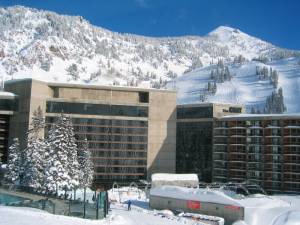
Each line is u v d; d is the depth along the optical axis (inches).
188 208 3678.6
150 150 6412.4
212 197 3599.9
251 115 6077.8
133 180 6294.3
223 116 6382.9
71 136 3811.5
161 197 3850.9
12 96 6171.3
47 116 6102.4
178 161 6692.9
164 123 6505.9
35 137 3969.0
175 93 6589.6
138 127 6392.7
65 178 3567.9
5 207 2159.2
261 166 5802.2
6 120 6254.9
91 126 6215.6
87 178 4665.4
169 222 2748.5
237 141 6077.8
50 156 3629.4
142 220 2696.9
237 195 4601.4
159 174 5305.1
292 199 4884.4
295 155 5561.0
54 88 6378.0
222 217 3481.8
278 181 5634.8
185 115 6688.0
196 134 6555.1
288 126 5659.5
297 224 3287.4
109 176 6215.6
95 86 6402.6
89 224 1953.7
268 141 5812.0
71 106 6195.9
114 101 6343.5
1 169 4800.7
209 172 6363.2
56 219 1919.3
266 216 3809.1
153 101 6496.1
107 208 2432.3
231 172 6063.0
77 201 2367.1
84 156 4790.8
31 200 2452.0
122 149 6299.2
